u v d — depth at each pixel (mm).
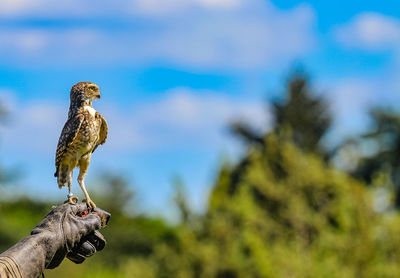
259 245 20406
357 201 19484
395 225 18953
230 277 21922
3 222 28047
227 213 22453
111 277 31250
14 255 5191
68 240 5598
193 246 22328
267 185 22047
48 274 25031
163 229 43406
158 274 22859
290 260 19875
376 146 42938
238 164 32281
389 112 43344
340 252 19547
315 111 42781
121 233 40562
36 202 31578
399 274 18625
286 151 22156
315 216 20859
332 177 21281
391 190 19672
